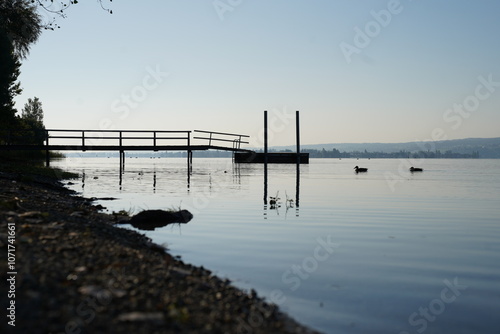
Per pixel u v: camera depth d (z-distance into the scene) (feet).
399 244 26.91
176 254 22.85
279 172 120.16
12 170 60.44
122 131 93.71
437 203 51.34
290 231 30.81
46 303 11.00
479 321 14.05
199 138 102.73
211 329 11.14
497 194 64.59
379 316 14.34
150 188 63.98
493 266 21.54
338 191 65.10
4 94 104.42
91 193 54.13
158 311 11.73
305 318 13.92
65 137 90.79
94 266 15.02
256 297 15.56
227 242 26.45
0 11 75.92
